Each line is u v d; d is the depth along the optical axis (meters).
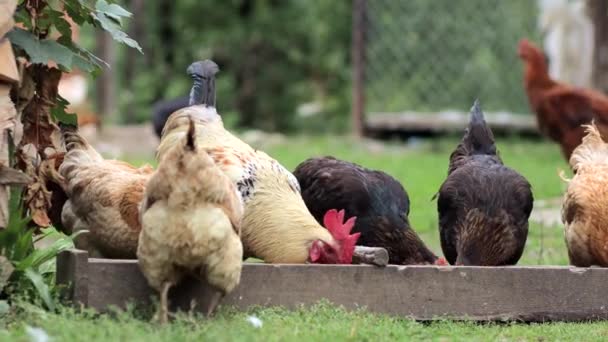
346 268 8.64
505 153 24.30
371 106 30.64
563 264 11.74
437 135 27.17
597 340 8.21
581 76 28.44
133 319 7.60
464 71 30.36
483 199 10.62
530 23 29.83
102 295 7.98
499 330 8.58
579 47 28.56
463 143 12.36
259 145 22.39
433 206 16.28
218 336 7.14
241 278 8.38
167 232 7.48
